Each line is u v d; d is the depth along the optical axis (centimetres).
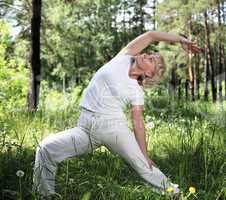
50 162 449
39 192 443
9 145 564
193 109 1089
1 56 1398
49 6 3725
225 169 571
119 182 513
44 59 3903
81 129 460
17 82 1404
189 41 489
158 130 771
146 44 491
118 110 454
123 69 461
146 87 477
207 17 4341
